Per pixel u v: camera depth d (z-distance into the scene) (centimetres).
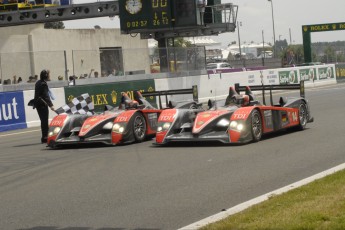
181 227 957
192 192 1216
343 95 4141
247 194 1166
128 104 2142
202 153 1738
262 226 870
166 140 1903
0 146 2361
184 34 5228
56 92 3356
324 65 6391
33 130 3019
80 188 1337
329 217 884
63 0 5734
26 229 1000
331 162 1466
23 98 3192
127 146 2006
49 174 1559
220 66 7344
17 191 1354
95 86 3578
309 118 2223
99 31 7119
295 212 933
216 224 913
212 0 5262
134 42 7612
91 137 2020
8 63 3462
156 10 4931
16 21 5675
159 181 1356
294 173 1352
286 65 7606
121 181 1388
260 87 2131
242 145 1850
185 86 4388
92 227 988
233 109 1953
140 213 1066
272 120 1984
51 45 6438
